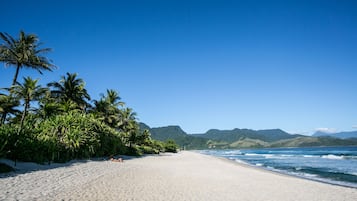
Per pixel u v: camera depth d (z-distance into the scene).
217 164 31.27
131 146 44.72
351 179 20.14
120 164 22.56
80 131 22.38
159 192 10.95
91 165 19.38
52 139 19.41
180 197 10.25
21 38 33.09
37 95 29.06
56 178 12.20
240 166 30.27
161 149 88.38
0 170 12.16
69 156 21.17
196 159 43.62
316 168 30.30
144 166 22.94
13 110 33.81
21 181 10.69
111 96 52.53
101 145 27.52
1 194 8.32
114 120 47.00
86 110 43.66
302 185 15.27
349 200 11.41
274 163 39.88
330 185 15.44
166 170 20.61
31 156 16.72
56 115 24.62
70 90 38.91
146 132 69.38
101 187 11.04
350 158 54.69
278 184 15.40
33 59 33.09
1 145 14.85
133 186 11.93
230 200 10.34
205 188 12.75
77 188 10.37
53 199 8.35
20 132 16.47
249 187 13.89
